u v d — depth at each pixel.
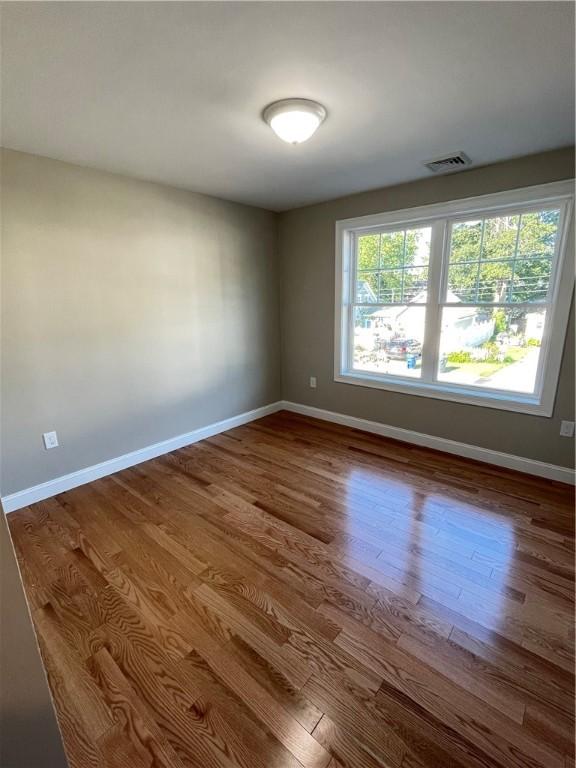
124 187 2.75
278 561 1.93
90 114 1.82
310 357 4.11
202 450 3.35
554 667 1.36
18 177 2.25
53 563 1.94
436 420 3.26
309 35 1.29
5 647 0.64
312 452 3.27
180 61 1.42
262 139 2.14
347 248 3.58
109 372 2.84
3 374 2.33
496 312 2.85
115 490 2.67
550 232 2.52
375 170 2.69
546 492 2.55
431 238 3.04
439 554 1.97
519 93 1.69
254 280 3.90
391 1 1.14
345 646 1.46
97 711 1.24
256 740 1.15
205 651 1.45
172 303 3.19
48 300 2.46
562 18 1.21
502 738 1.15
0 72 1.45
